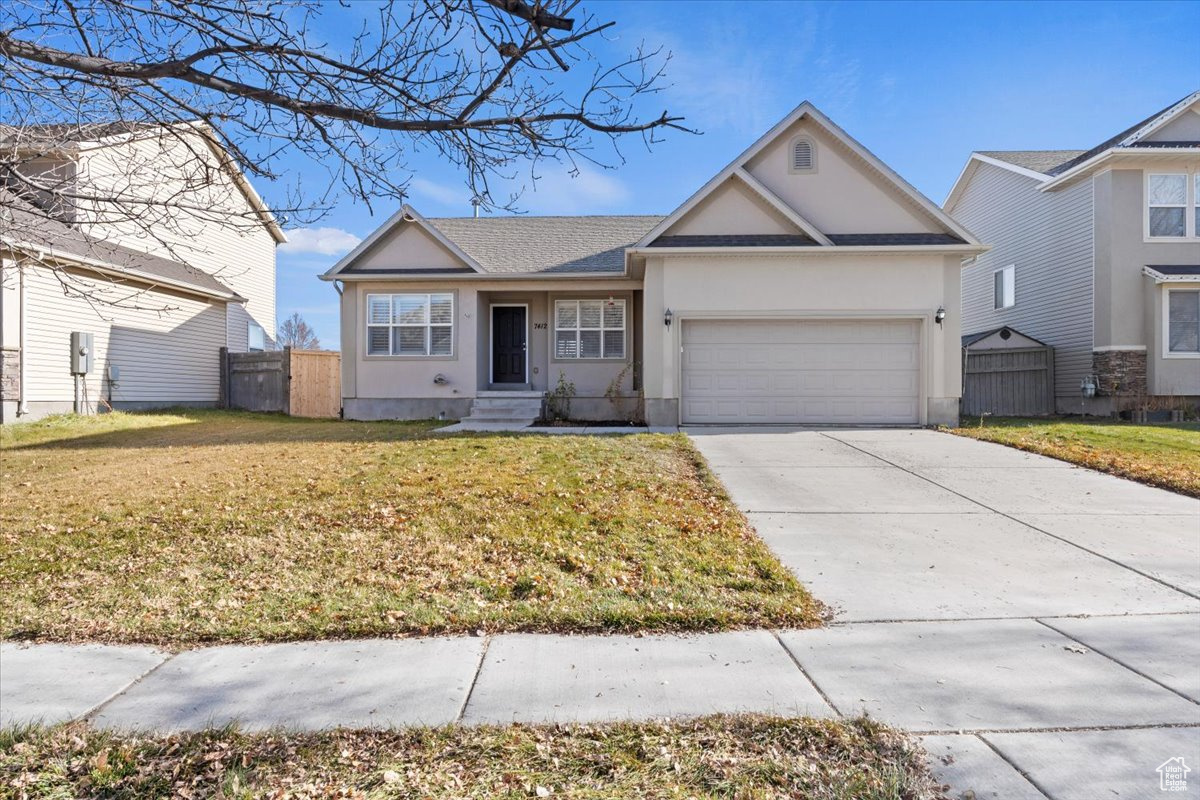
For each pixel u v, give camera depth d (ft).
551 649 12.71
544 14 9.50
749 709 10.34
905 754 9.08
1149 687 10.96
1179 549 18.51
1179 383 51.08
